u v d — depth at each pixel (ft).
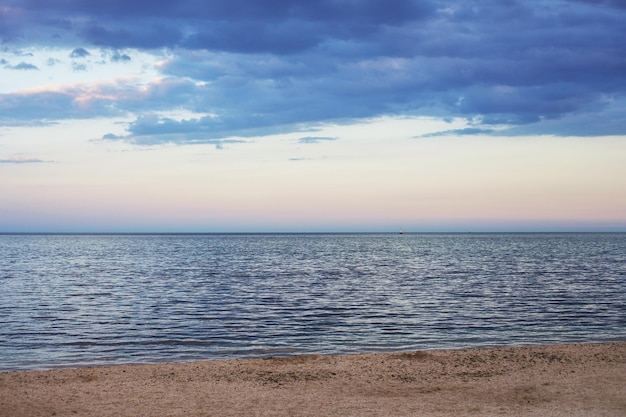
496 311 110.11
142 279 188.55
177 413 39.32
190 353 71.05
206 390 46.26
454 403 41.52
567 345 66.44
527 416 37.32
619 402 40.78
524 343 77.41
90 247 546.26
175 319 100.73
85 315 105.70
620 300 126.93
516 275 202.59
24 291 149.79
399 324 94.68
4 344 76.69
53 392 45.44
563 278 188.34
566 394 43.50
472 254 383.45
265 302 126.21
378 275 205.98
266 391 45.96
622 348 63.82
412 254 388.16
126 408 40.73
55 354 70.18
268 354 70.54
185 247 544.21
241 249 487.20
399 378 50.47
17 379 50.06
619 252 395.75
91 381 49.52
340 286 164.66
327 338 81.87
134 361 66.13
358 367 55.21
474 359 58.39
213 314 107.24
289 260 311.06
